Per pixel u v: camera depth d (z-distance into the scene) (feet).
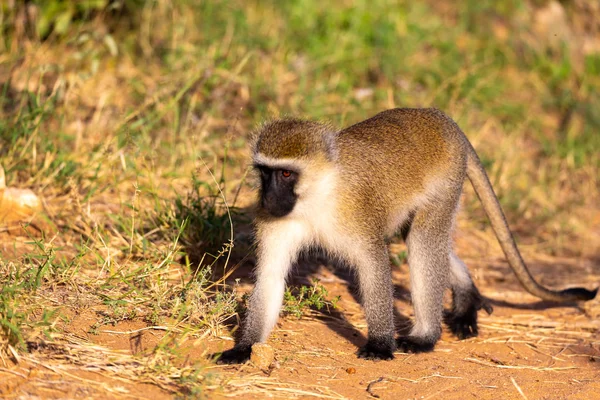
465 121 57.06
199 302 30.78
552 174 57.36
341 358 29.76
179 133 47.88
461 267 35.68
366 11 65.10
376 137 31.71
